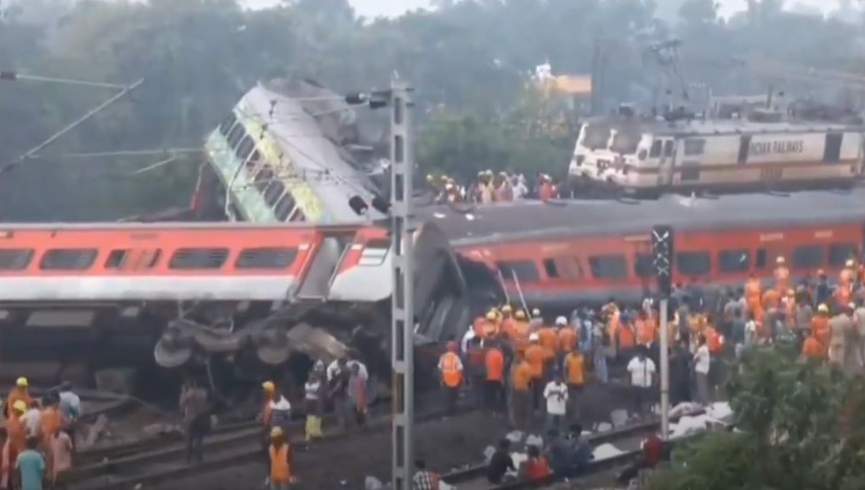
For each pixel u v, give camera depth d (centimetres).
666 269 5800
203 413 5881
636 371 6562
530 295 7881
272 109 9100
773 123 10350
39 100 13050
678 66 12525
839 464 3130
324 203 8269
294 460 5894
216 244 7200
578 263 8081
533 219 8138
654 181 9762
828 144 10325
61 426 5256
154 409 6931
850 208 9212
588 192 10119
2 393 7175
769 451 3167
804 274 8931
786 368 3203
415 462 5169
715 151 9888
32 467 4678
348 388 6294
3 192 12481
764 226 8831
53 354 7219
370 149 9512
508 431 6269
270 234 7175
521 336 6562
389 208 5150
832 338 6444
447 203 8569
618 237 8244
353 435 6247
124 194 12862
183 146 14250
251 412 6738
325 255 7031
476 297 7756
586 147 10138
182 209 11906
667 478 3278
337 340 6750
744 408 3195
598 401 6800
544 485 5388
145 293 7112
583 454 5559
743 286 8556
